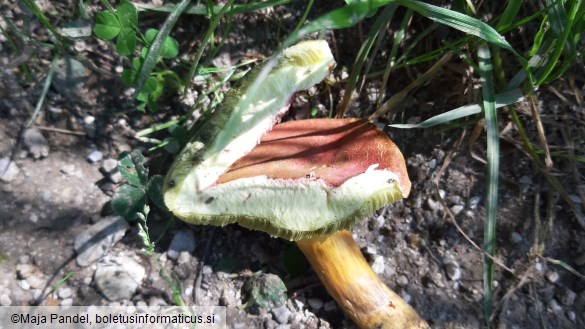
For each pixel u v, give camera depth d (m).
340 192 0.11
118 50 0.14
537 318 0.15
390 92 0.17
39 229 0.15
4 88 0.16
